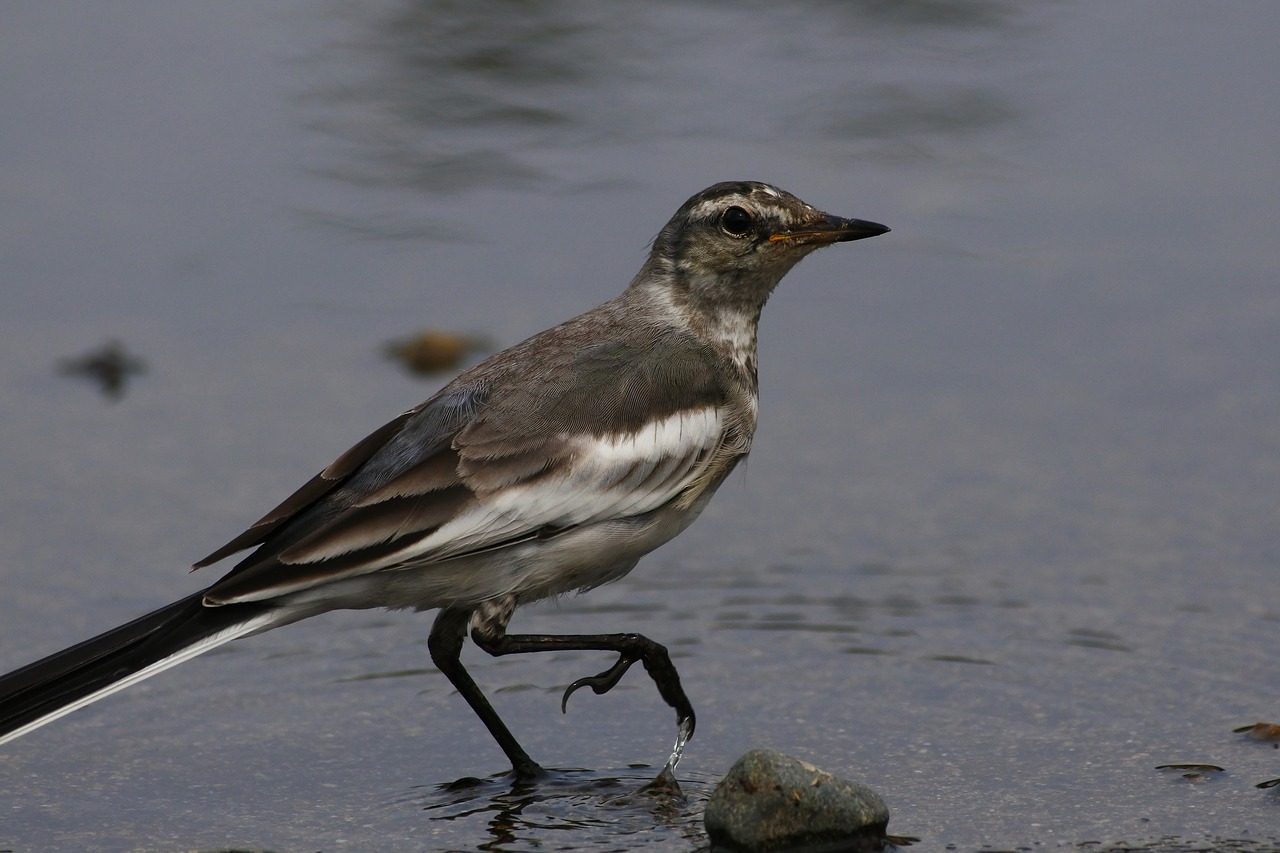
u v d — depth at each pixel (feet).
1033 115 60.59
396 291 51.67
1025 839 26.08
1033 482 41.57
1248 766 28.53
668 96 61.77
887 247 54.24
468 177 57.11
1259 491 40.52
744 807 25.95
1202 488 40.81
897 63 64.13
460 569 29.17
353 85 62.85
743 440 32.07
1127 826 26.45
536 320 49.55
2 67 64.69
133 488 41.52
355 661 34.37
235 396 46.55
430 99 61.21
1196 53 65.36
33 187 57.36
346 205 56.13
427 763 29.96
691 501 31.19
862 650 34.12
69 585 36.68
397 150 58.70
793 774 26.09
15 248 54.19
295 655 34.58
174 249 54.13
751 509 40.91
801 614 35.81
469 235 54.08
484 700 30.14
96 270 53.31
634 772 29.55
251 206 56.29
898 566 37.70
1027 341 49.11
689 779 29.12
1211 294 50.98
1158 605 35.35
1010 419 45.01
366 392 46.68
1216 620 34.53
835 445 44.04
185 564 37.70
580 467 29.50
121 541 38.86
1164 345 48.47
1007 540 38.75
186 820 27.53
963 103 61.16
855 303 51.70
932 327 50.21
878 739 30.30
